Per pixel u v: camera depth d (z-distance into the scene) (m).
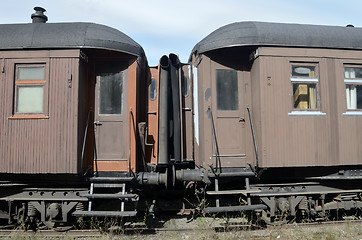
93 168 5.39
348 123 5.52
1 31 5.21
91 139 5.44
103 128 5.48
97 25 5.51
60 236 5.07
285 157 5.24
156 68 6.19
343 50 5.60
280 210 5.55
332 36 5.55
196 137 5.96
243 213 6.03
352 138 5.50
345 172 5.66
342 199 5.70
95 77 5.58
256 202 5.66
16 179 5.25
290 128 5.30
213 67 5.71
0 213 5.29
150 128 5.98
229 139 5.61
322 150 5.36
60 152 4.98
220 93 5.69
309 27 5.65
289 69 5.40
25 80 5.11
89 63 5.58
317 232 5.16
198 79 5.94
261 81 5.29
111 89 5.55
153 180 5.39
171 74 6.05
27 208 5.36
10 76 5.09
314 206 5.63
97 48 5.16
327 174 5.66
